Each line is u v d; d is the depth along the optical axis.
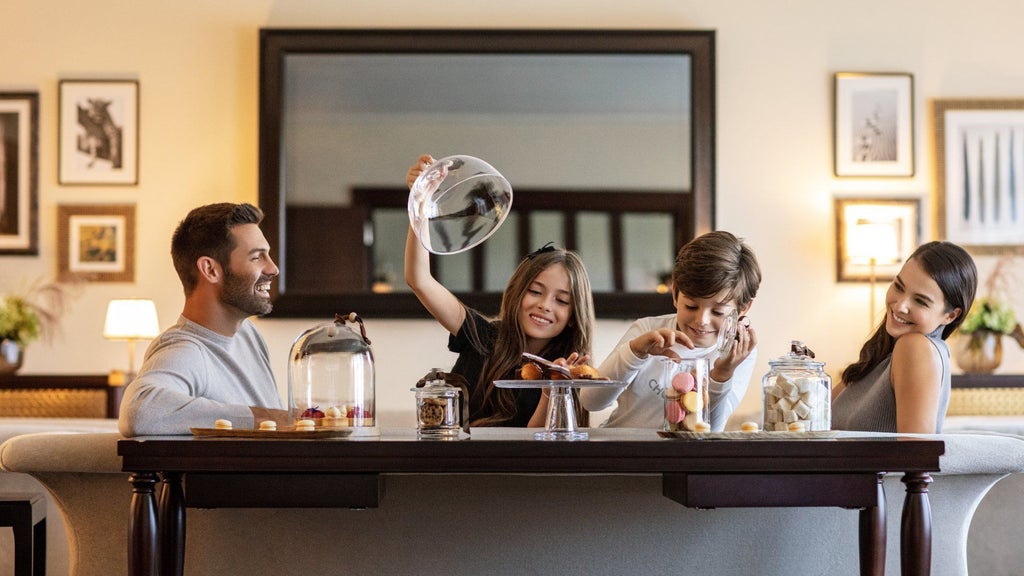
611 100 5.14
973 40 5.22
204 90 5.15
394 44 5.11
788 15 5.20
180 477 1.85
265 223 5.05
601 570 2.04
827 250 5.15
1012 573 2.84
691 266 2.18
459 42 5.12
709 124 5.11
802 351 1.99
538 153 5.14
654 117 5.13
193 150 5.13
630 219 5.12
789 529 2.07
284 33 5.09
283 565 2.05
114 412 4.68
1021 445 2.10
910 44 5.21
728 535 2.06
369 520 2.04
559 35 5.12
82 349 5.09
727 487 1.73
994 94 5.22
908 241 5.14
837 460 1.74
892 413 2.37
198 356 2.26
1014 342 5.13
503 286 5.10
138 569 1.75
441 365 5.07
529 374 1.95
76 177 5.11
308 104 5.11
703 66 5.11
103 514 2.09
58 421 3.96
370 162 5.12
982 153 5.18
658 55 5.12
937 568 2.13
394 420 4.54
